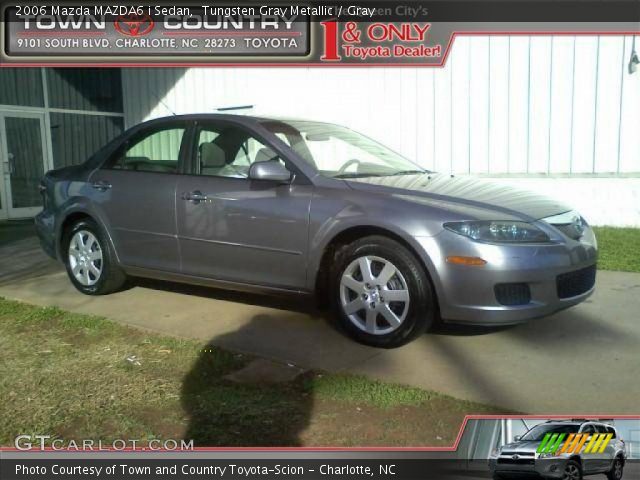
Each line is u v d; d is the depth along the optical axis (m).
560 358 4.04
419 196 4.20
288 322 4.84
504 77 9.32
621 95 8.73
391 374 3.82
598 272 6.39
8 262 7.32
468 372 3.83
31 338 4.55
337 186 4.40
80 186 5.64
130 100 13.02
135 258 5.32
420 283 4.01
